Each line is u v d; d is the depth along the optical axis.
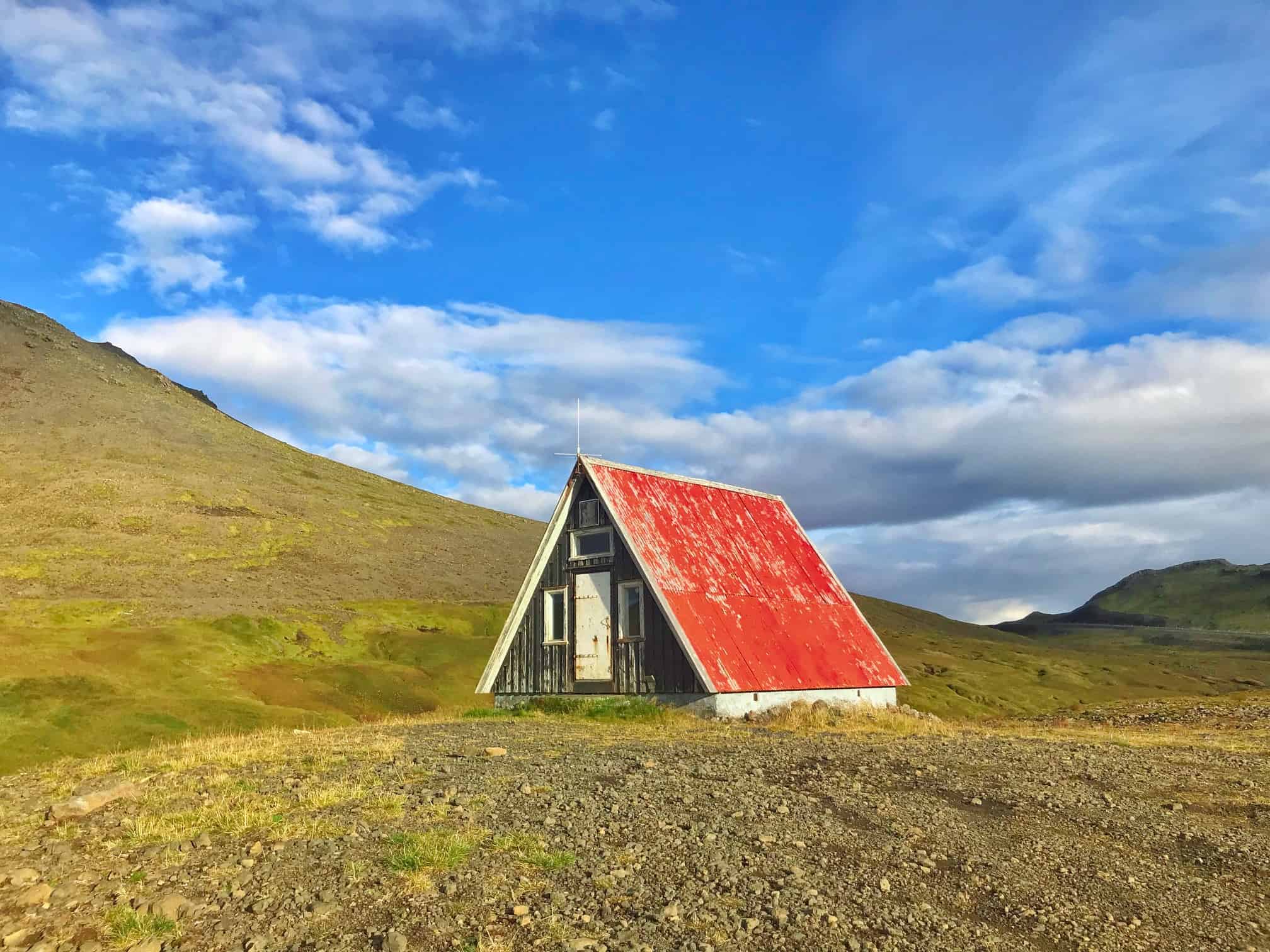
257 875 8.61
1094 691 68.56
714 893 8.32
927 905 8.27
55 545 89.88
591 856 9.24
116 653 49.34
